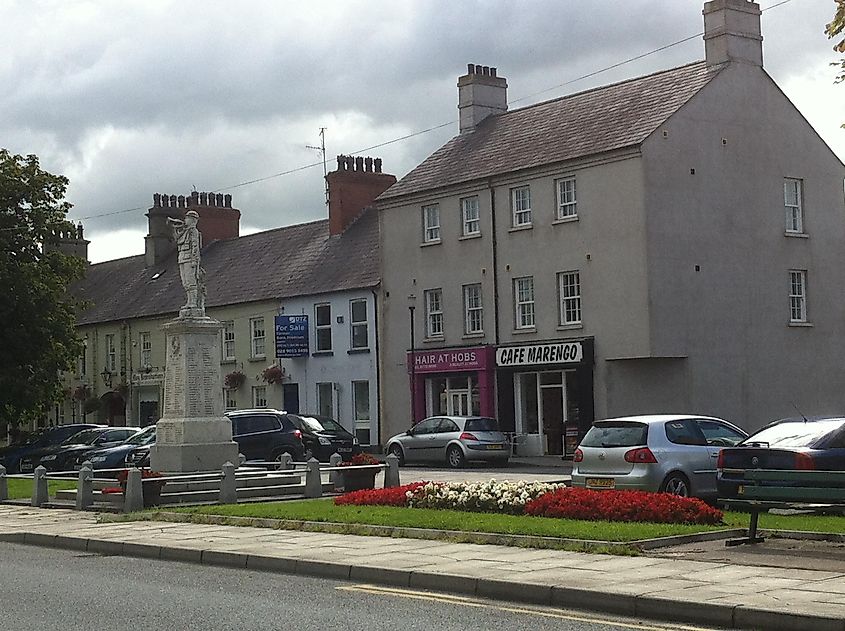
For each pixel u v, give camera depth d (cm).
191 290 2789
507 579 1230
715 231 3897
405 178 4706
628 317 3775
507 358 4147
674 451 2000
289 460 2827
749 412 3919
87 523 2080
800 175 4156
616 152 3809
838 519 1719
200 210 6188
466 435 3694
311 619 1101
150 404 5953
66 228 4562
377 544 1588
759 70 4081
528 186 4147
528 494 1853
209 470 2695
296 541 1662
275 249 5616
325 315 4966
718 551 1406
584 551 1432
